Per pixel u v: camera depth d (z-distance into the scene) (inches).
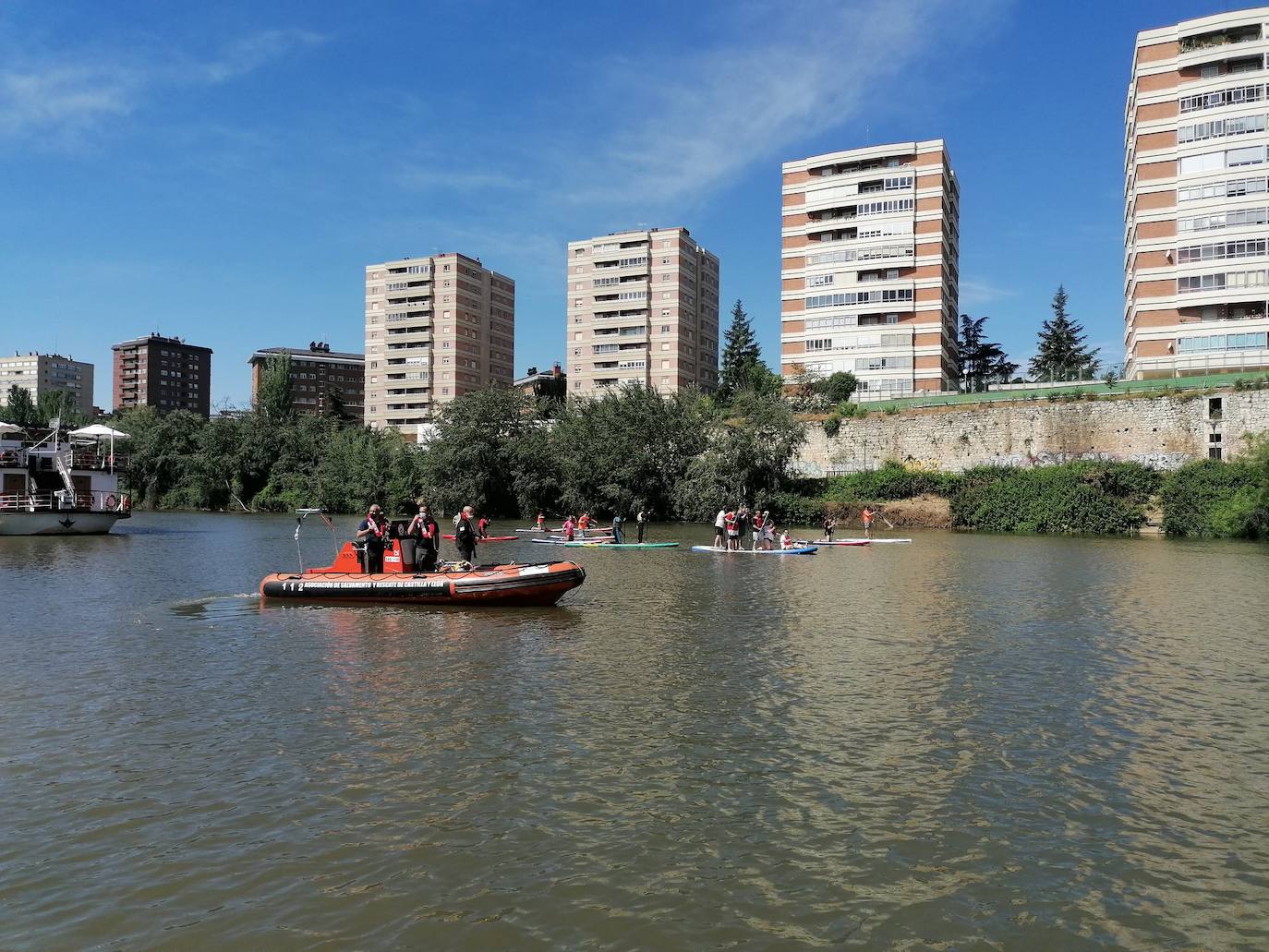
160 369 7066.9
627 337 4594.0
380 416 5128.0
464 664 534.3
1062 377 2837.1
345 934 227.1
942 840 284.7
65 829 291.4
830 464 2381.9
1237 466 1758.1
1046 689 477.1
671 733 394.0
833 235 3481.8
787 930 229.8
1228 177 2439.7
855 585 943.7
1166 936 227.9
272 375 4028.1
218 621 696.4
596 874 260.8
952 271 3769.7
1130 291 2827.3
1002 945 223.3
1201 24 2484.0
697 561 1241.4
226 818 299.9
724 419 2458.2
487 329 5236.2
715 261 5036.9
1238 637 632.4
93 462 1813.5
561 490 2501.2
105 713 425.1
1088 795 324.2
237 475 3016.7
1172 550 1429.6
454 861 268.8
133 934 228.7
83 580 979.3
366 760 357.1
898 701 451.5
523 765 351.3
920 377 3292.3
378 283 5128.0
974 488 2059.5
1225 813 308.3
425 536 833.5
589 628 665.0
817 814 304.8
